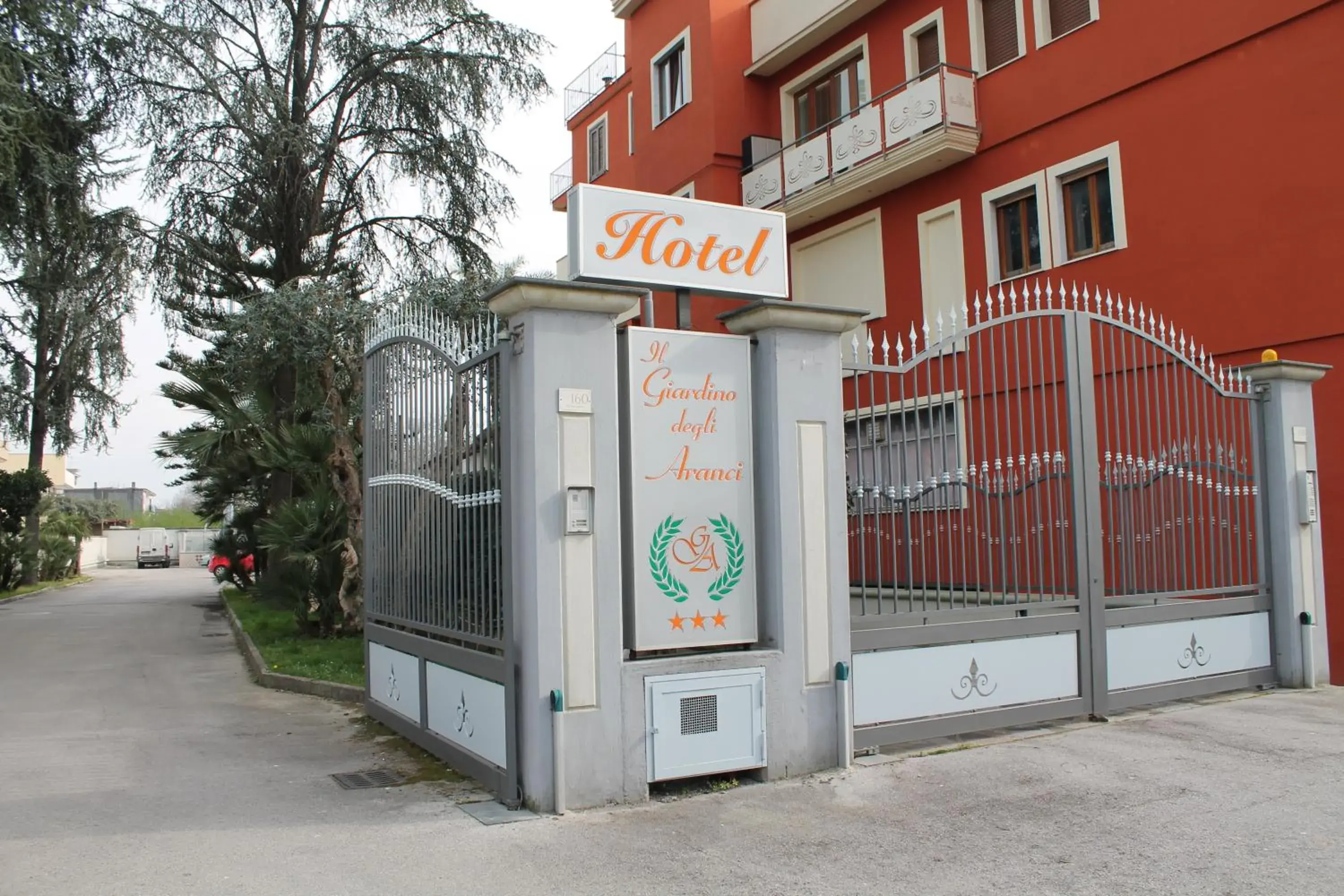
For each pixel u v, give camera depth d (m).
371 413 8.32
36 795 5.92
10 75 16.48
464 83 20.27
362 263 21.69
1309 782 5.75
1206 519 8.30
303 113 20.25
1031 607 7.00
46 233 18.88
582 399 5.39
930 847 4.75
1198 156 11.43
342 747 7.23
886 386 6.52
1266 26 10.72
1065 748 6.50
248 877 4.43
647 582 5.62
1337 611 9.71
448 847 4.78
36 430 29.84
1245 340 10.81
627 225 5.88
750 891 4.23
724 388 5.95
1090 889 4.25
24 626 17.91
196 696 9.80
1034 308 13.54
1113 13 12.52
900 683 6.45
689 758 5.56
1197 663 7.98
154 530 54.47
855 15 16.80
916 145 14.66
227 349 17.55
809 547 6.03
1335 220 10.02
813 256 17.61
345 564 12.75
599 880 4.34
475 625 6.00
